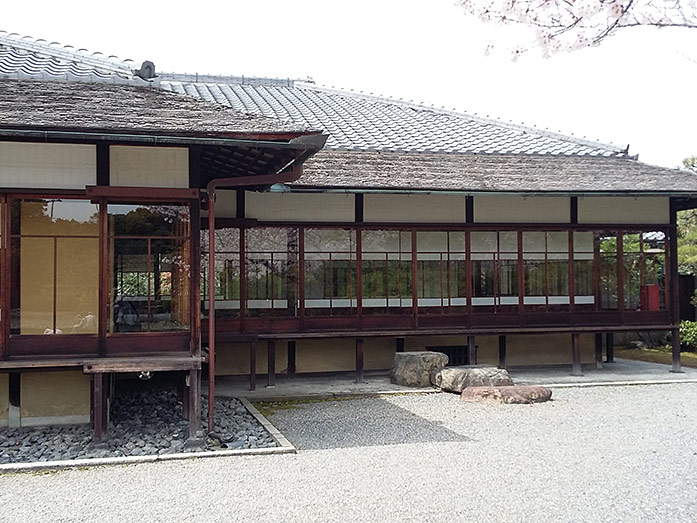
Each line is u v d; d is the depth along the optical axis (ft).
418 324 36.22
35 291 21.86
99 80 25.25
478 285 37.68
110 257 22.07
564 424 25.36
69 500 16.55
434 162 38.78
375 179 34.40
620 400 30.55
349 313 35.60
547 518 15.47
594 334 40.63
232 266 34.22
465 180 35.91
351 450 21.45
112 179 22.06
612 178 38.60
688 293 57.62
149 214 22.35
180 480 18.15
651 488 17.62
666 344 53.98
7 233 21.65
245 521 15.19
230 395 31.65
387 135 43.62
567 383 35.04
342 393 32.12
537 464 19.81
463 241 37.37
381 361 37.99
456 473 18.85
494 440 22.81
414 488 17.49
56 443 21.54
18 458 20.18
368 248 36.29
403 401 30.32
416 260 36.65
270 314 34.76
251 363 33.19
